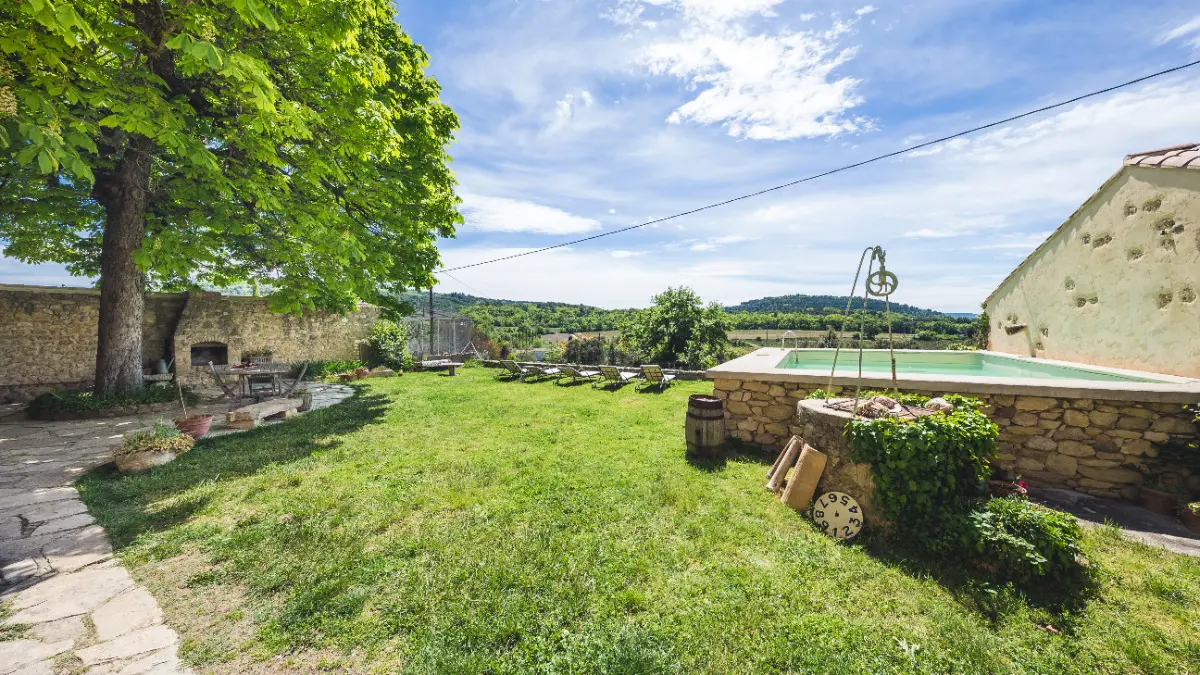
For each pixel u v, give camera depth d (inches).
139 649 87.0
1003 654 87.0
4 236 355.6
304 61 243.8
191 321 464.8
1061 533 108.6
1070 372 233.0
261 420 286.4
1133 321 213.0
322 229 249.4
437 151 389.4
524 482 177.2
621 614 97.8
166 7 203.3
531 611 97.7
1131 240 214.2
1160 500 151.3
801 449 162.7
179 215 301.7
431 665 82.1
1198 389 150.6
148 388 335.9
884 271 148.9
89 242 388.5
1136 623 94.7
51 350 397.7
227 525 141.7
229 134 229.5
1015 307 316.2
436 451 222.1
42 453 220.2
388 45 346.0
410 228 344.2
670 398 362.6
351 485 175.6
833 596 104.7
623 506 153.5
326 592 105.2
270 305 305.6
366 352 619.5
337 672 82.6
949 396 175.3
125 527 138.6
